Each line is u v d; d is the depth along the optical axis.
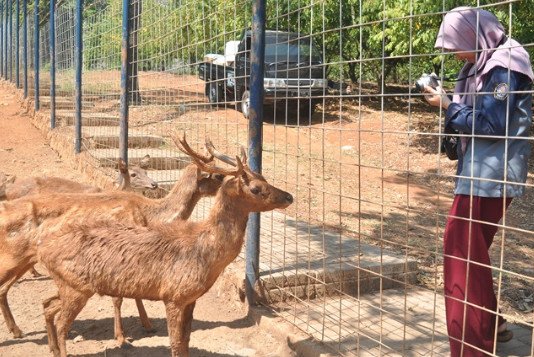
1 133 15.12
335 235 7.26
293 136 14.87
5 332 5.20
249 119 5.32
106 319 5.50
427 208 10.50
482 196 3.86
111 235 4.28
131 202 5.17
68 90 16.33
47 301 4.61
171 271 4.17
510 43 3.30
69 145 12.40
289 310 5.48
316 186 11.26
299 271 5.75
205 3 7.99
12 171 11.56
